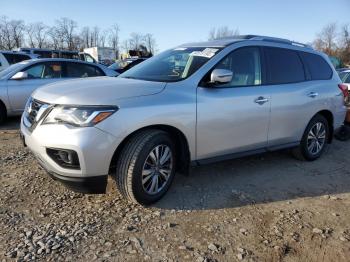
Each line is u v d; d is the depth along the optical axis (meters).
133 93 3.53
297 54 5.21
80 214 3.53
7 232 3.18
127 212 3.60
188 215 3.61
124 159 3.48
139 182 3.52
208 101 3.93
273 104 4.61
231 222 3.52
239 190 4.27
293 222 3.57
